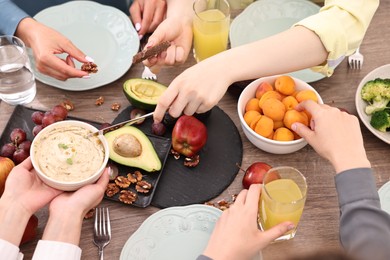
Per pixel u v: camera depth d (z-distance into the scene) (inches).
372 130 45.8
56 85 49.1
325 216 42.4
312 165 45.1
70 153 40.9
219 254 37.6
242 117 45.3
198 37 50.5
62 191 40.7
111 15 53.8
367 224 37.6
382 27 53.8
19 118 47.0
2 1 53.1
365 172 39.7
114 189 43.1
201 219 41.4
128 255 39.8
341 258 27.0
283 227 38.3
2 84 46.9
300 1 54.6
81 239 41.2
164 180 44.0
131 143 43.5
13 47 48.3
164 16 55.0
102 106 48.4
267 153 45.9
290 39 45.7
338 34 45.8
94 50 52.1
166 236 40.8
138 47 51.8
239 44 52.4
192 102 43.6
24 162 41.3
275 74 45.8
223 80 43.8
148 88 47.8
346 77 50.4
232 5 58.9
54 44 49.8
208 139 46.4
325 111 42.6
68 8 54.2
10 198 39.3
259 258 39.1
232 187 44.1
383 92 46.9
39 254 38.0
